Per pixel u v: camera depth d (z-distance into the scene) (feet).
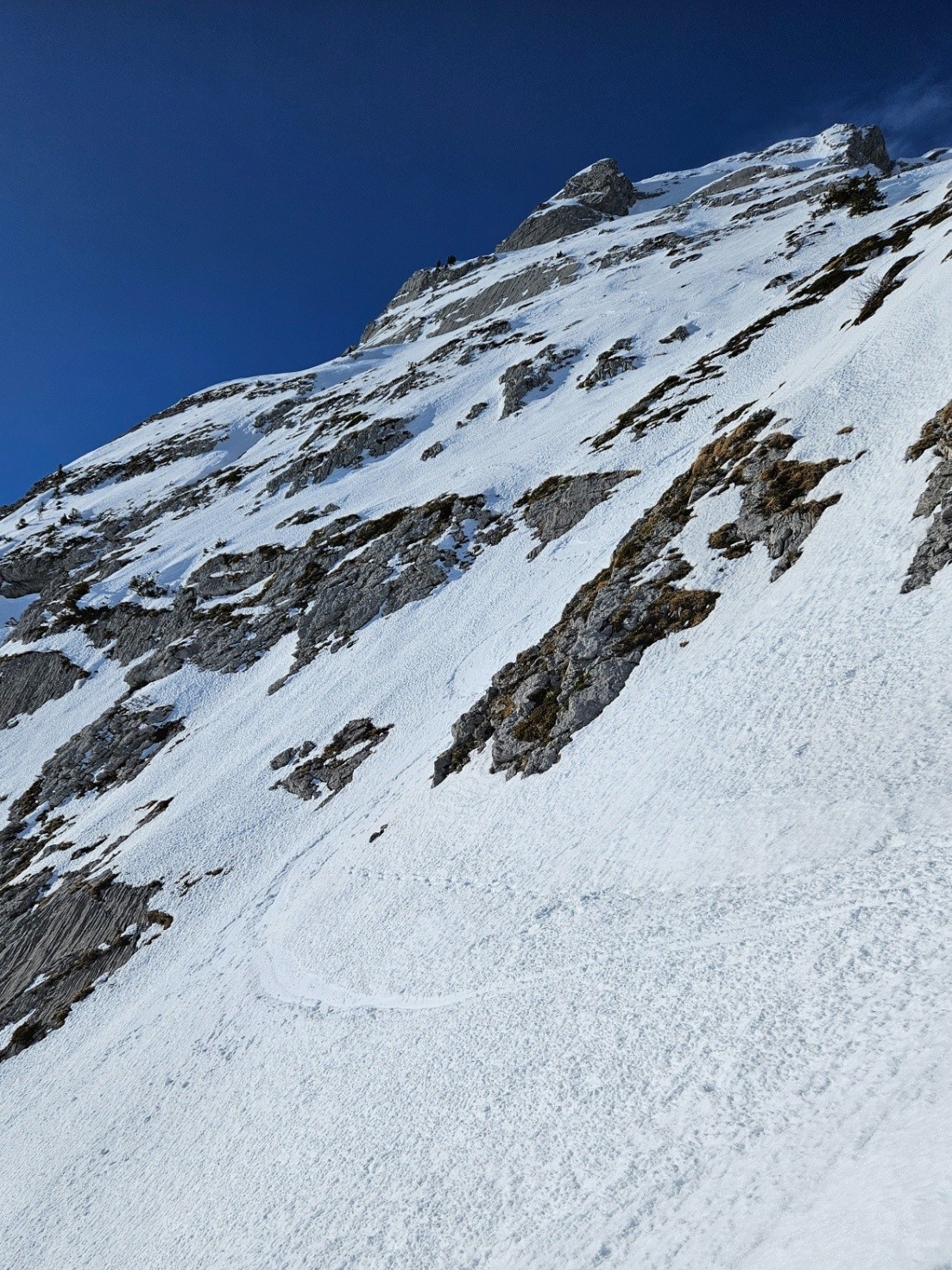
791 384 140.46
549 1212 36.09
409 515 237.25
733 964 42.57
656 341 292.81
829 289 210.79
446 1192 42.57
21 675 274.77
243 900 124.26
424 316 615.16
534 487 219.61
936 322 103.91
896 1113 26.84
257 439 448.24
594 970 51.96
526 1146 41.55
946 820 41.16
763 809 54.13
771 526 95.20
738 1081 35.09
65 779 210.38
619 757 79.10
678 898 52.60
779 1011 37.22
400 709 153.48
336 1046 68.90
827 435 102.42
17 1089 110.93
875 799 46.68
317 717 170.50
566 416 266.98
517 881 73.15
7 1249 75.00
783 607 79.61
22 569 370.12
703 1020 40.45
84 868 162.50
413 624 187.11
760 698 67.97
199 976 108.78
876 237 220.43
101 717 230.07
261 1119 66.80
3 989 139.33
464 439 299.38
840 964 37.17
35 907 157.69
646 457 187.21
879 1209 22.15
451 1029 57.98
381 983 74.64
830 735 56.65
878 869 41.32
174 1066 89.30
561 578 156.97
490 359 372.17
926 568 66.08
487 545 204.95
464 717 117.19
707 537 105.81
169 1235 59.77
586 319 362.12
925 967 33.42
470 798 98.17
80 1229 70.18
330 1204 48.73
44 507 447.42
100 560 340.39
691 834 58.08
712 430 172.04
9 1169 91.50
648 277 409.90
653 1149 35.06
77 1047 112.47
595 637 103.04
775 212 459.32
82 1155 83.25
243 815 150.61
